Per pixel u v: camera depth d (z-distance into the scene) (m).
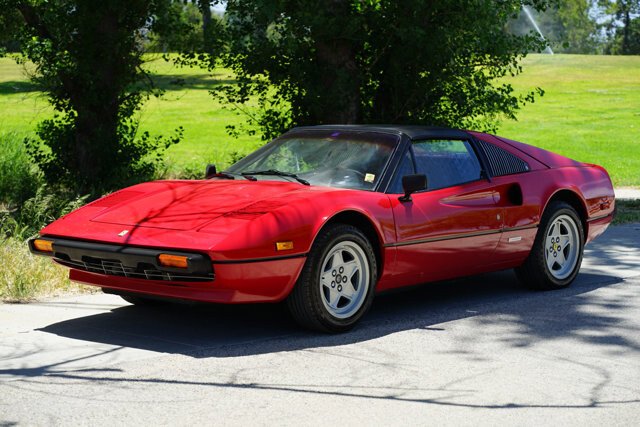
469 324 5.89
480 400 4.23
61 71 12.39
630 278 7.73
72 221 5.69
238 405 4.08
